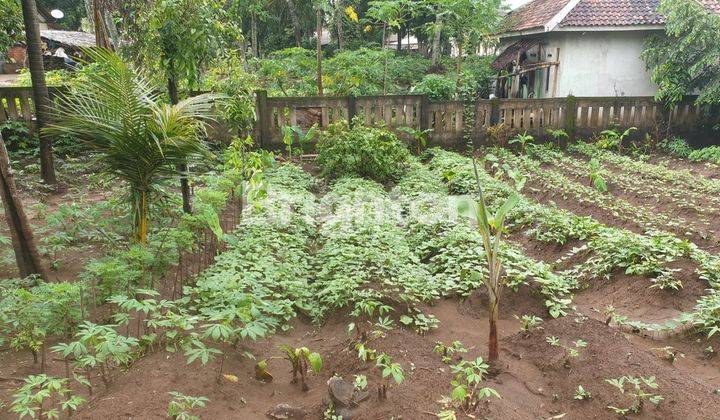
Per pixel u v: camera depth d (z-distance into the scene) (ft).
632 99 45.09
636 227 25.57
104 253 18.79
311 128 39.01
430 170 37.19
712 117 45.34
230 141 39.29
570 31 51.62
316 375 12.87
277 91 55.47
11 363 12.30
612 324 16.12
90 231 20.22
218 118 32.35
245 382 12.17
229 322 11.90
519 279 17.62
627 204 28.45
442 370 12.59
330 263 18.43
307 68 63.00
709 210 27.02
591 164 32.14
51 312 12.64
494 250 12.72
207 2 22.30
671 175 34.17
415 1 75.36
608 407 11.43
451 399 11.12
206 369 12.05
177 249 18.29
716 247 23.02
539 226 24.66
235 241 19.39
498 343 14.47
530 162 39.14
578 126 45.42
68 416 10.25
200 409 10.72
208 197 21.76
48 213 23.59
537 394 12.26
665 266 18.78
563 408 11.78
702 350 14.65
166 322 11.70
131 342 10.83
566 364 12.94
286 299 16.43
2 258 16.98
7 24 38.37
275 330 15.05
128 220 20.84
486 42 65.31
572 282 19.29
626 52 52.60
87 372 11.99
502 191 29.89
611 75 53.21
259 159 28.68
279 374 12.91
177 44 21.26
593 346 13.51
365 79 57.93
